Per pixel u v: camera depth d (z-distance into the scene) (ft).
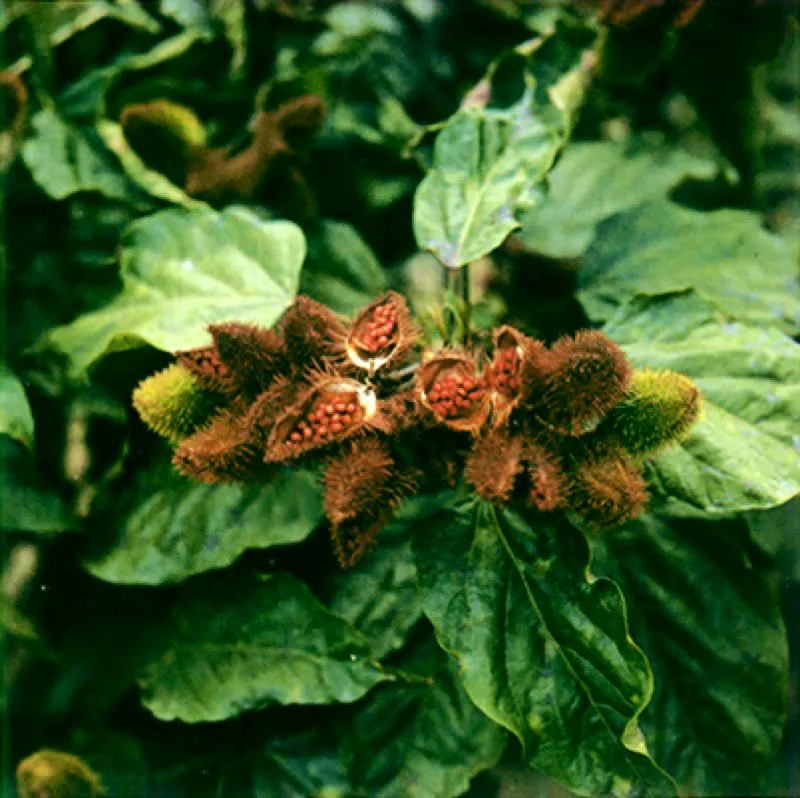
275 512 2.13
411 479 1.89
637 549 2.17
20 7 2.33
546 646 1.96
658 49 2.24
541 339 2.30
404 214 2.43
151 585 2.11
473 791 2.19
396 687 2.15
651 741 2.10
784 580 2.25
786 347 2.05
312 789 2.12
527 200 2.14
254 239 2.15
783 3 2.27
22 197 2.34
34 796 2.17
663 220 2.34
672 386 1.91
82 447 2.19
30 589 2.21
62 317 2.26
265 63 2.43
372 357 1.93
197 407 1.97
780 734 2.11
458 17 2.51
